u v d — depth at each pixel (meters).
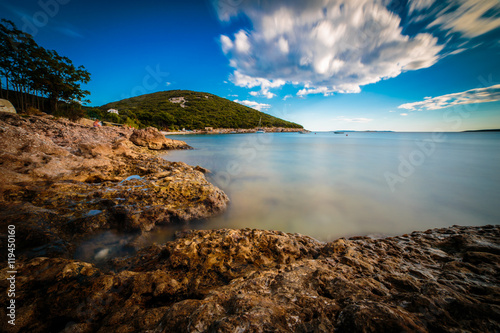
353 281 2.63
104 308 2.53
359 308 1.70
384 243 4.81
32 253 4.12
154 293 2.81
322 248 4.61
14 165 7.94
